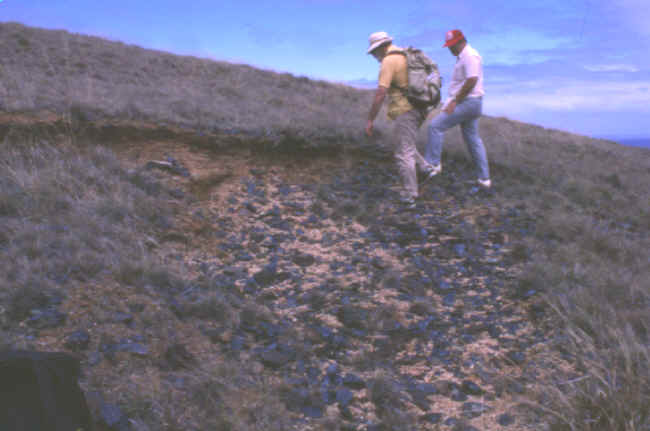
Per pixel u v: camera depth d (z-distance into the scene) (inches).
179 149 224.2
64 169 176.4
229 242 175.9
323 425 90.4
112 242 141.8
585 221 208.8
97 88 257.3
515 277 162.7
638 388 95.4
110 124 213.6
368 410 97.3
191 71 403.2
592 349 113.2
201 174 215.2
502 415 97.7
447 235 198.7
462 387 107.5
